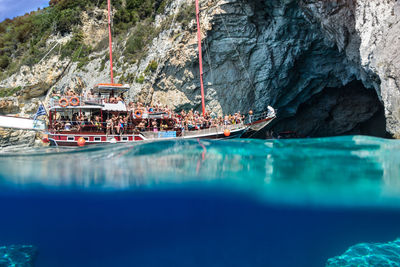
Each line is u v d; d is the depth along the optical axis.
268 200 13.86
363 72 25.47
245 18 31.84
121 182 12.87
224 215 16.66
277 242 21.19
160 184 12.91
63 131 22.03
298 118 41.59
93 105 22.48
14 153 17.17
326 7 25.50
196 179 12.09
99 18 50.97
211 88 34.66
